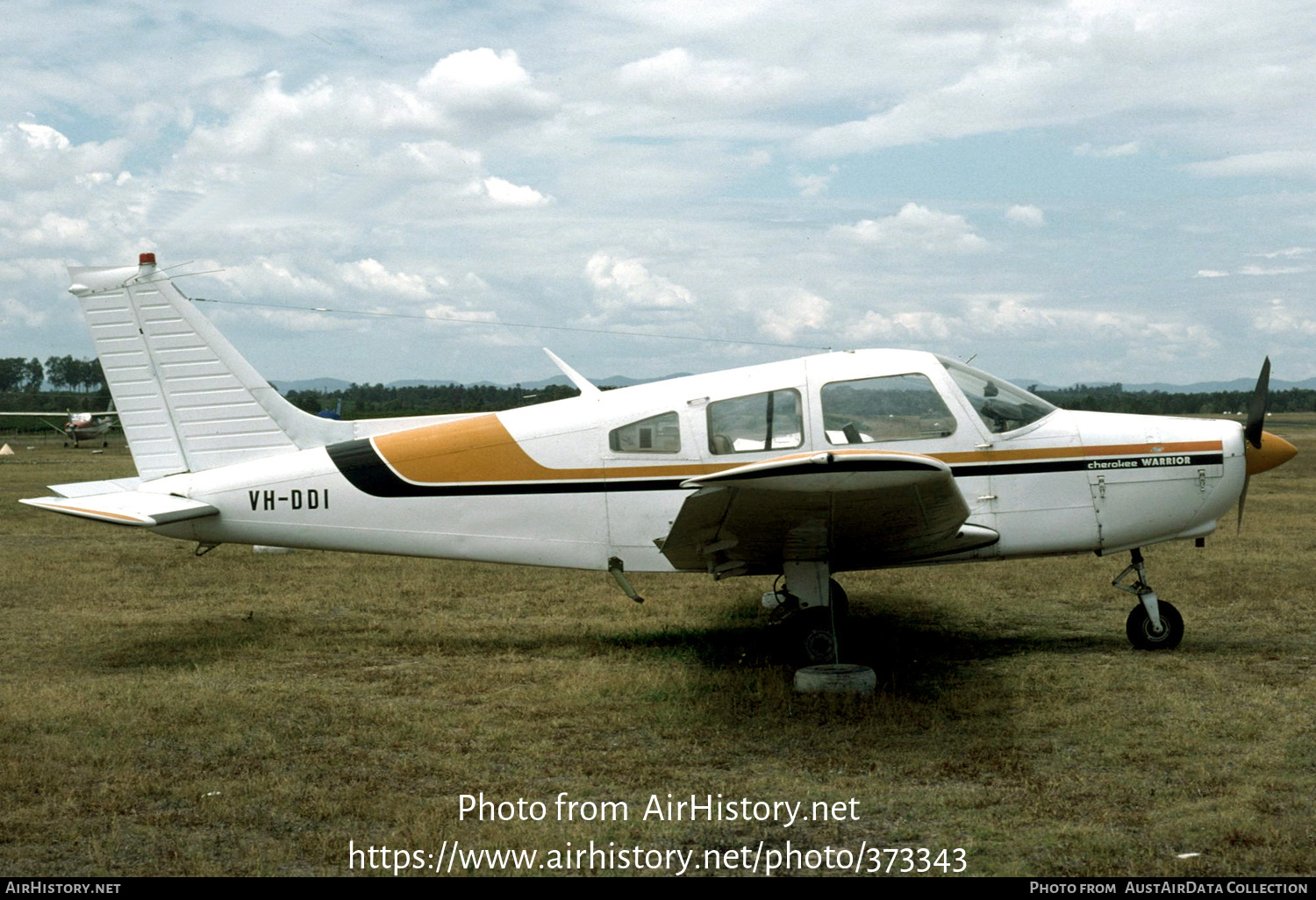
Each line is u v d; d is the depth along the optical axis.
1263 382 7.00
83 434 54.81
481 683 6.08
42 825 3.90
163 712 5.36
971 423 6.70
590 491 6.96
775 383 6.80
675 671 6.27
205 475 7.41
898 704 5.42
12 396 122.38
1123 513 6.72
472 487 7.07
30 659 6.77
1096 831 3.76
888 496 5.02
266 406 7.63
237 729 5.11
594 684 5.93
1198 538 6.92
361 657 6.84
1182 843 3.64
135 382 7.60
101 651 7.01
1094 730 4.96
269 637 7.48
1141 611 6.72
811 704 5.46
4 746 4.82
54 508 7.00
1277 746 4.66
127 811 4.05
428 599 9.00
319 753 4.78
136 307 7.57
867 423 6.70
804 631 6.22
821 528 5.61
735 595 9.05
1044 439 6.73
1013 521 6.70
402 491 7.12
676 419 6.87
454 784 4.38
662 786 4.34
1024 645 6.94
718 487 4.89
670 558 6.38
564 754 4.76
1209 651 6.64
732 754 4.74
